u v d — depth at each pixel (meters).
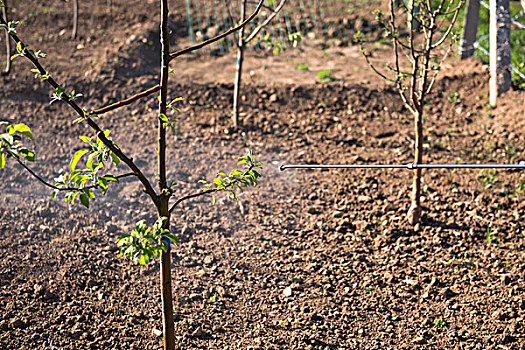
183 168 5.66
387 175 5.57
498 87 6.49
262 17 8.77
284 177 5.57
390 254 4.61
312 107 6.67
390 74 7.18
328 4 9.10
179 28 8.48
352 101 6.73
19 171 5.53
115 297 4.16
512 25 8.25
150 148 5.95
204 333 3.86
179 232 4.85
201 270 4.45
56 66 7.12
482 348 3.74
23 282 4.23
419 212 4.86
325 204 5.21
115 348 3.72
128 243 2.42
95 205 5.14
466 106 6.57
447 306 4.09
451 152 5.86
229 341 3.81
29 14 8.30
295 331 3.90
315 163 5.75
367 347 3.77
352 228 4.92
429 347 3.77
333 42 8.23
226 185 2.83
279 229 4.91
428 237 4.77
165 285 2.86
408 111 6.58
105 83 6.91
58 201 5.16
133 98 2.74
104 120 6.37
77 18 8.23
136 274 4.39
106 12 8.48
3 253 4.49
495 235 4.74
